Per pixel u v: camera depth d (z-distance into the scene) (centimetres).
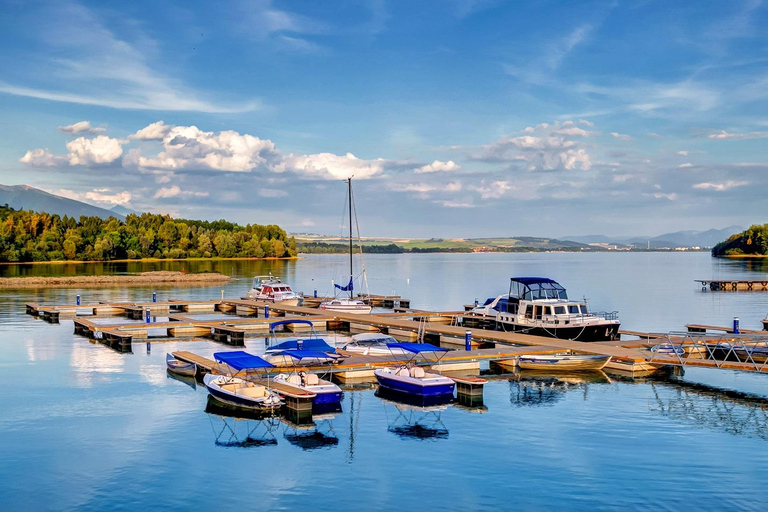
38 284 11694
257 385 3350
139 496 2202
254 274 15525
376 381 4012
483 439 2797
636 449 2648
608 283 13350
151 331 6016
